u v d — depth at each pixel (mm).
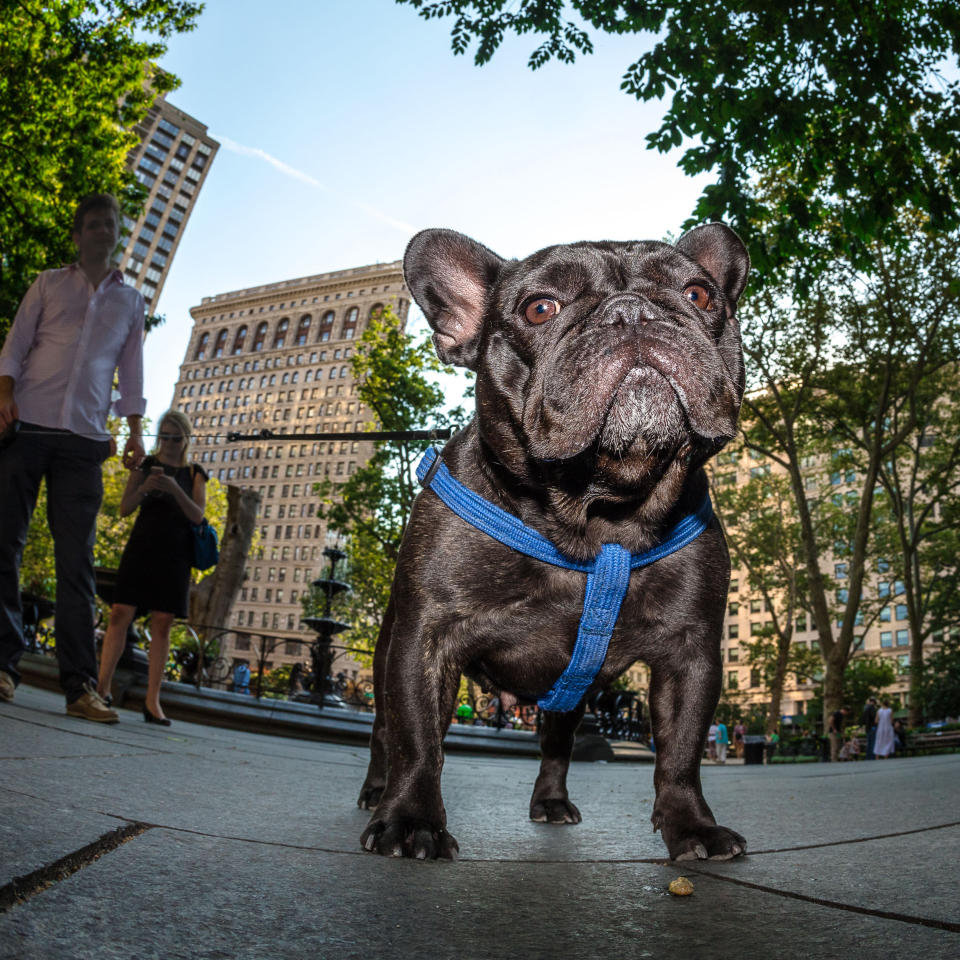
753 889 1643
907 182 8500
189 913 1168
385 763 2859
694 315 2246
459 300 2867
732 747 41125
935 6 8242
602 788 4754
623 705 14977
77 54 14836
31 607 10562
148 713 6180
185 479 6066
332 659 12234
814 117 8320
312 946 1081
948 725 26781
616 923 1327
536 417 2160
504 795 3775
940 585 33375
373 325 28312
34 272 14797
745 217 8336
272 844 1846
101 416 4867
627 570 2289
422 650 2338
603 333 2051
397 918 1272
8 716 3807
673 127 8266
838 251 9039
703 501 2488
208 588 15273
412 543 2438
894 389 23656
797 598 34875
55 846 1397
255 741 6688
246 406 114500
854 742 24172
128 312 5027
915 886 1654
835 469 30609
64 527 4777
